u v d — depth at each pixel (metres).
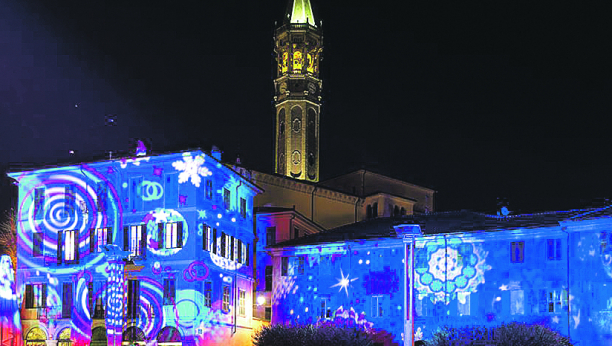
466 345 42.06
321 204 71.75
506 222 48.53
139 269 49.09
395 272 49.53
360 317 49.97
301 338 45.16
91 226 50.72
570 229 44.84
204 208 49.31
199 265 48.12
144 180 50.28
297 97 97.88
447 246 48.44
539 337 40.31
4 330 49.03
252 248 57.56
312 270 52.31
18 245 52.28
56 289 50.72
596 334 43.00
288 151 96.88
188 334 47.22
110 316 46.59
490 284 46.84
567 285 44.75
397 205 75.56
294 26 99.31
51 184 52.47
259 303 56.75
